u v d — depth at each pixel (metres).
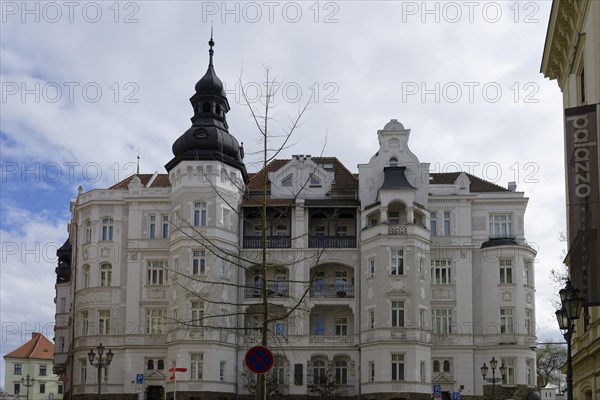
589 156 25.77
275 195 72.69
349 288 70.94
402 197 68.88
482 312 70.12
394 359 66.50
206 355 66.81
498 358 68.69
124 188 76.50
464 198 71.62
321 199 72.00
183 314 67.69
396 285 67.50
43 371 155.25
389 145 71.88
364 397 67.50
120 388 69.81
